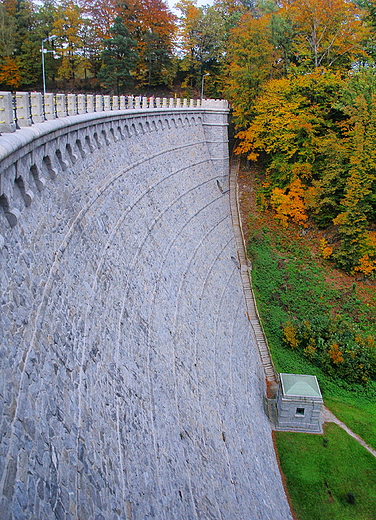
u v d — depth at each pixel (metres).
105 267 20.55
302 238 49.00
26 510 9.74
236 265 45.84
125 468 14.99
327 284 44.41
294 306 43.19
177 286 29.55
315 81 49.78
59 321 14.72
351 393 36.66
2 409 10.13
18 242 13.12
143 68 66.81
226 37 67.38
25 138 13.44
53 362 13.44
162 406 19.94
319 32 54.41
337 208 46.62
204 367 27.31
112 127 27.23
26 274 13.20
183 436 20.42
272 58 54.47
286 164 50.28
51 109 18.14
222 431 24.69
